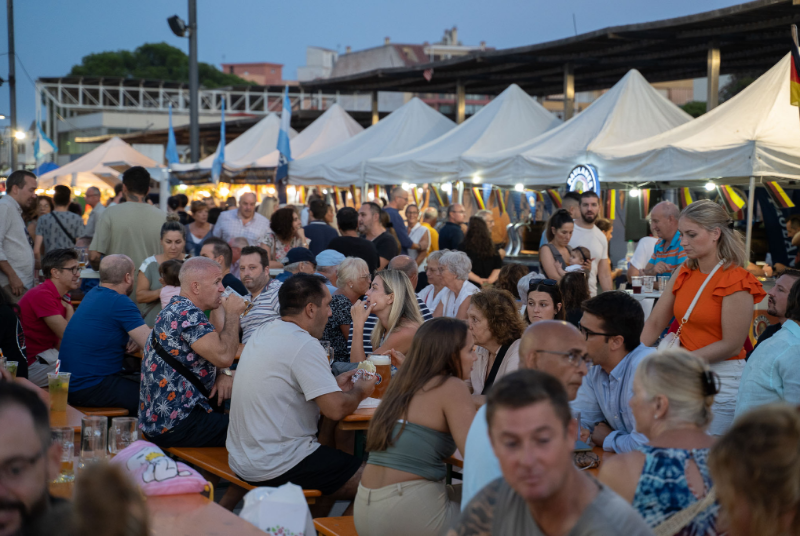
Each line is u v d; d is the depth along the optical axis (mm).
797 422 1610
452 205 9547
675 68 14828
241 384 3699
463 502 2371
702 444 2070
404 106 13953
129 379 5172
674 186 9180
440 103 42125
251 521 2516
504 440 1598
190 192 21797
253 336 3818
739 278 3727
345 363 5164
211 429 4191
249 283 5676
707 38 11727
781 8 9820
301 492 2609
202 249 6047
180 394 4160
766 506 1591
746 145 7098
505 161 9859
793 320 3354
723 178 8234
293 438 3701
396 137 13320
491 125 11570
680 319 3902
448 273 5758
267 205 10836
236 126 23438
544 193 11805
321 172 13031
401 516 2859
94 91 44969
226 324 4309
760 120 7531
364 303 4812
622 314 3352
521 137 11500
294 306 3789
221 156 15695
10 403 1652
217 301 4277
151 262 6375
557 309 4195
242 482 3762
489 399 1644
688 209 3842
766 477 1582
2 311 4434
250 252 5668
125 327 5023
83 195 22047
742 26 10875
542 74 15648
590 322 3404
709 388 2113
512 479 1604
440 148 11773
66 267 5457
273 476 3668
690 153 7594
